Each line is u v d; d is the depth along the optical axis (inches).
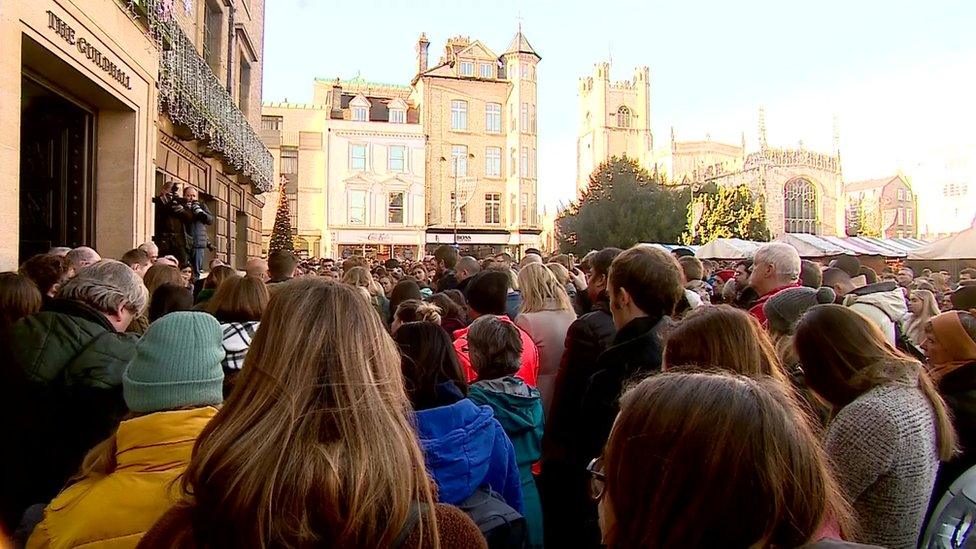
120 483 71.2
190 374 75.9
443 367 108.0
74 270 182.5
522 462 134.9
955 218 3297.2
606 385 131.6
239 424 55.2
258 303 140.2
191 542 53.9
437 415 101.0
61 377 117.2
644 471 49.7
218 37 694.5
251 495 50.7
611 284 140.0
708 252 918.4
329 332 58.5
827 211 2832.2
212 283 223.1
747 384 52.8
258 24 1007.0
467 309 237.9
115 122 406.3
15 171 264.7
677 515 47.6
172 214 451.8
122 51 382.0
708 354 103.9
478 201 1942.7
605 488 55.8
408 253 1855.3
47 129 388.2
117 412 118.8
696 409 49.3
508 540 98.6
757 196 2628.0
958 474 123.3
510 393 134.2
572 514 144.7
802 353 108.9
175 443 72.4
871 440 96.5
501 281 184.5
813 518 49.0
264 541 49.9
